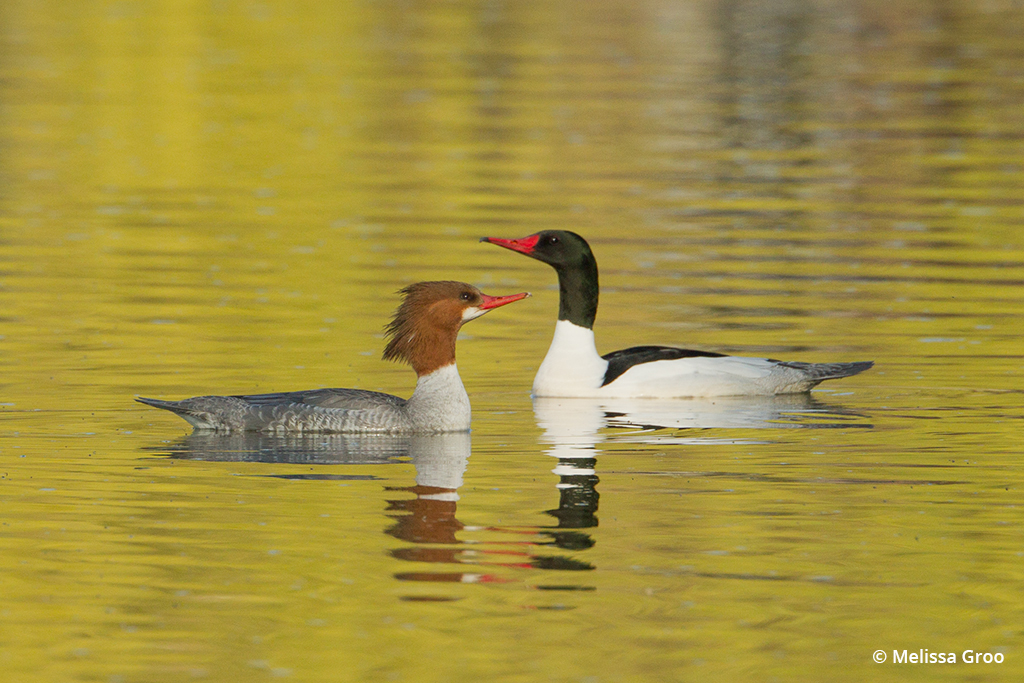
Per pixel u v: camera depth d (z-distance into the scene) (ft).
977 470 40.78
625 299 68.49
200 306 65.67
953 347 58.39
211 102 132.05
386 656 27.84
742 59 157.17
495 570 32.17
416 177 101.86
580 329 53.06
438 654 27.89
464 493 38.29
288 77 145.28
